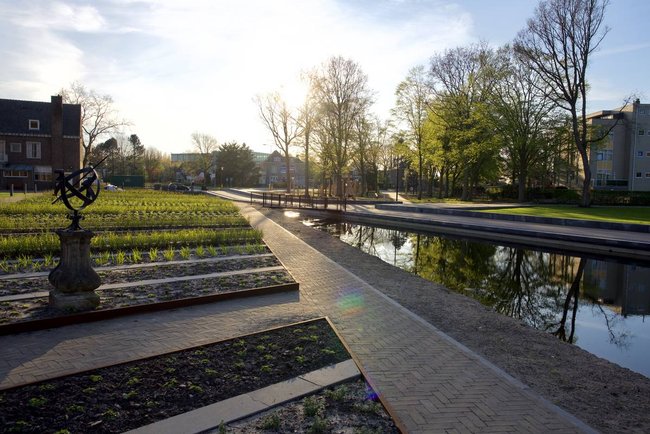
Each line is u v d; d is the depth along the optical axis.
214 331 6.76
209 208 26.92
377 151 66.12
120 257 11.23
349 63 48.62
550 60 36.72
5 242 11.59
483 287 12.52
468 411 4.52
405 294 10.52
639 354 7.70
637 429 4.78
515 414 4.50
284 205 40.59
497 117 44.81
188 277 9.95
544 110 43.91
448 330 8.00
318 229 24.59
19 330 6.46
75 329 6.67
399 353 6.04
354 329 6.99
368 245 20.25
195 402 4.47
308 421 4.20
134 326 6.87
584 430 4.25
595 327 9.32
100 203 26.53
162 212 24.03
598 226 22.06
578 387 5.85
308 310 8.00
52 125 54.88
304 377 5.10
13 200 30.30
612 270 15.00
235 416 4.21
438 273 14.30
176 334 6.58
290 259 12.94
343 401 4.61
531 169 51.31
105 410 4.25
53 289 8.32
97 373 5.04
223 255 12.89
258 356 5.66
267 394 4.67
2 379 4.98
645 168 59.25
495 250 18.83
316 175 82.38
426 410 4.52
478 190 57.22
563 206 39.84
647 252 15.89
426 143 50.59
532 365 6.55
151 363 5.34
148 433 3.90
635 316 10.12
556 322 9.60
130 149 99.50
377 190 67.81
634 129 58.59
